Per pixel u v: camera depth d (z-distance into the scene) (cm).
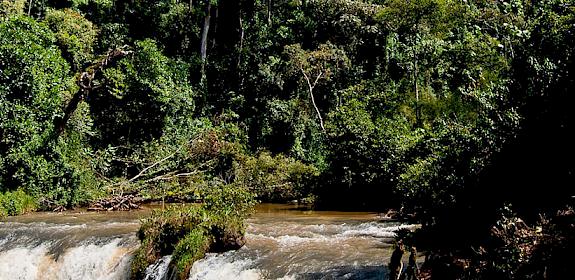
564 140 730
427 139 1661
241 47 3216
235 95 3117
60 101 1992
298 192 2158
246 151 2652
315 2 3198
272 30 3297
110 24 2947
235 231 1065
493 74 1806
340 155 2019
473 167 834
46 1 2908
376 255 988
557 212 635
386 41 2827
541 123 754
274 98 3020
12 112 1825
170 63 2823
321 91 2984
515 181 772
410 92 2403
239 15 3309
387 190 1908
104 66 2278
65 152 1938
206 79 3125
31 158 1811
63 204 1858
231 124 2744
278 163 2291
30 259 1241
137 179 2211
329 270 893
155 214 1176
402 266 768
